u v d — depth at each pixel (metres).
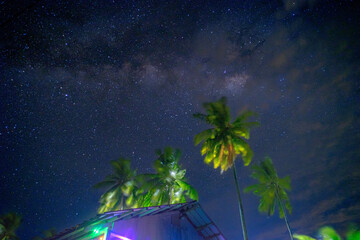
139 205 28.92
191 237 16.95
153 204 27.55
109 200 32.03
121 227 12.64
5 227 38.84
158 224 14.55
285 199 30.20
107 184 33.28
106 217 12.15
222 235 18.17
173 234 15.19
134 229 13.24
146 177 29.12
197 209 16.03
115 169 34.09
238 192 20.09
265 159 32.38
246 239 18.45
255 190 31.17
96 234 11.76
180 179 28.34
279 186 30.78
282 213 29.67
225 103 21.89
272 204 30.30
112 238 11.88
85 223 11.69
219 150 21.28
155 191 27.64
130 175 34.00
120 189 33.03
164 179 28.27
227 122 21.69
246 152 20.86
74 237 11.63
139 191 28.72
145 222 13.99
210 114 21.72
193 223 17.52
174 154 29.45
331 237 24.09
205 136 21.73
